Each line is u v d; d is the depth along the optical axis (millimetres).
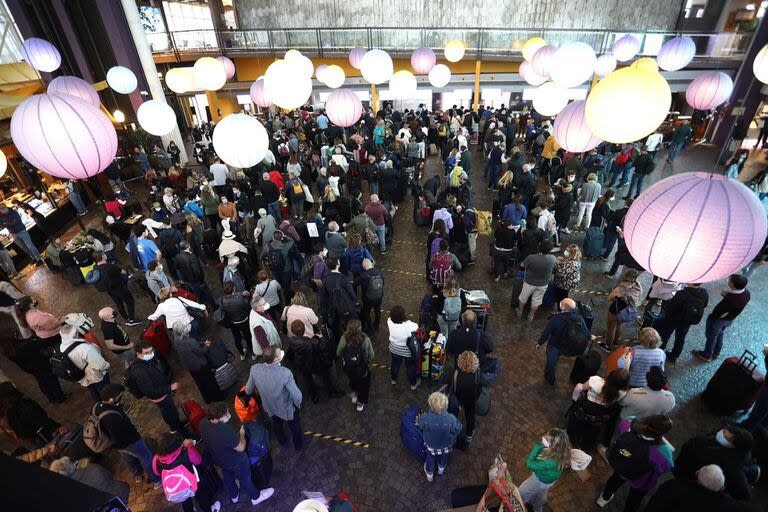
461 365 4414
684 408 5387
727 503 3002
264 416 5324
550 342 5551
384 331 6984
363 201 12219
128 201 10625
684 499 3111
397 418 5473
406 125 15812
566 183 9070
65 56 14836
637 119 4559
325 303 6168
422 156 14812
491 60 18812
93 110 4664
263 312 5605
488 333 6863
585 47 9695
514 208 8117
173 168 12922
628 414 4258
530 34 18422
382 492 4582
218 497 4605
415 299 7816
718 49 17484
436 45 19078
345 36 19469
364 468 4852
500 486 3375
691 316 5504
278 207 9625
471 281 8258
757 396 4840
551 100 9617
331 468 4863
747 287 7707
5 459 1700
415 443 4797
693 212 2861
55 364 4988
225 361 5566
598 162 11906
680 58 12422
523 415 5422
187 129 22344
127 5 14773
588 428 4500
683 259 2980
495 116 15812
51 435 4863
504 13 20344
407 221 10898
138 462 4688
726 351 6270
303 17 20672
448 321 5754
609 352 6164
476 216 9148
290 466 4898
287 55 13328
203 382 5387
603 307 7426
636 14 19953
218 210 9062
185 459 3744
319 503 2566
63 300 8602
